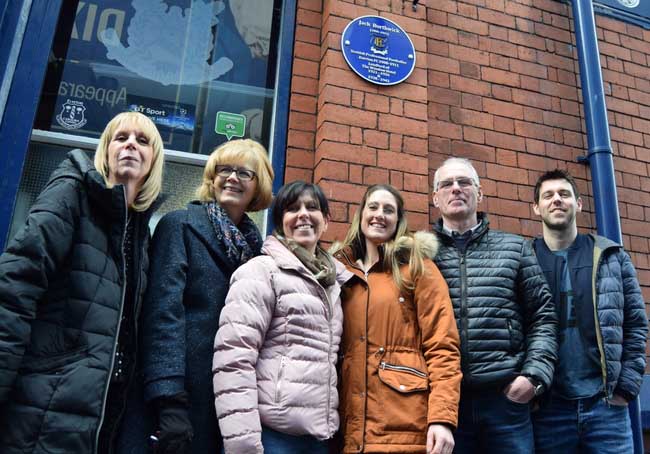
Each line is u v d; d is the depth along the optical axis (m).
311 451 1.61
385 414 1.71
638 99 3.81
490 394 2.01
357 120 2.92
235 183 1.87
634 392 2.14
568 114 3.57
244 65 3.18
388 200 2.09
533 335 2.09
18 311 1.28
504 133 3.37
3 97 2.62
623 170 3.60
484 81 3.43
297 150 2.95
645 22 4.02
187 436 1.44
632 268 2.37
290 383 1.60
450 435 1.68
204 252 1.73
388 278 1.98
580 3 3.61
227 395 1.52
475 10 3.55
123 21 3.03
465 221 2.30
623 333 2.29
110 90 2.91
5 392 1.23
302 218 1.90
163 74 3.03
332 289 1.86
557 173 2.51
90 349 1.38
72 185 1.48
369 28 3.10
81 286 1.41
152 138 1.72
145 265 1.64
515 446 1.96
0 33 2.67
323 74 3.03
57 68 2.85
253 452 1.46
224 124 3.05
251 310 1.62
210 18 3.19
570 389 2.19
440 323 1.87
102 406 1.37
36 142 2.73
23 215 2.60
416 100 3.07
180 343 1.53
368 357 1.82
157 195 1.71
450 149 3.21
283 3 3.29
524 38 3.62
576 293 2.31
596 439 2.12
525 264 2.19
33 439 1.26
